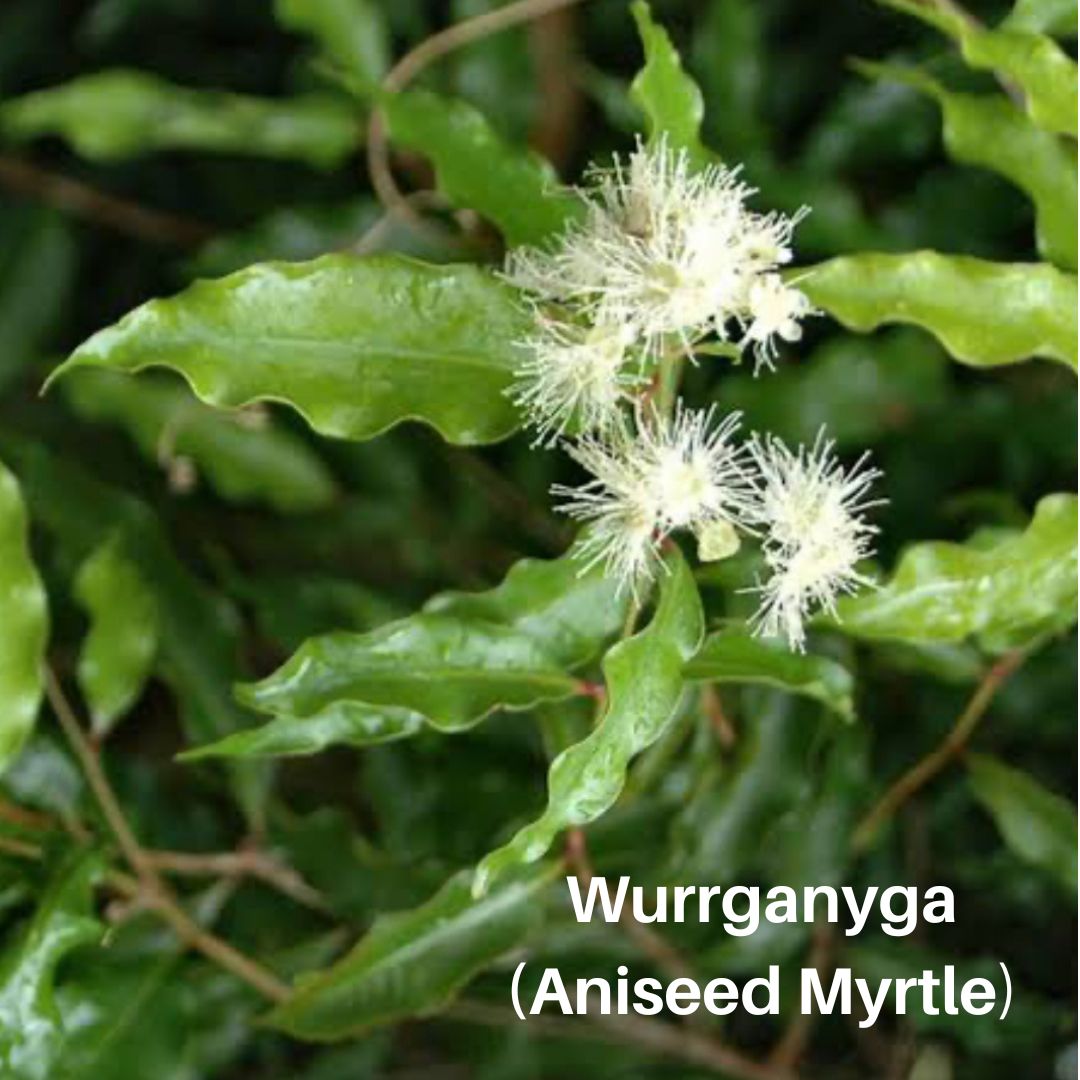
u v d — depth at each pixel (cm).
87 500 71
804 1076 77
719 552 61
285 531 77
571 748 59
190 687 70
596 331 60
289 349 61
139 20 82
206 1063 69
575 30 76
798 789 68
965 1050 76
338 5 71
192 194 82
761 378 73
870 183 76
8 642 64
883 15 77
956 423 73
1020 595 64
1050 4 65
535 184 64
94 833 67
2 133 81
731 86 74
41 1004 64
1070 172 65
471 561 76
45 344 80
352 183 80
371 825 76
